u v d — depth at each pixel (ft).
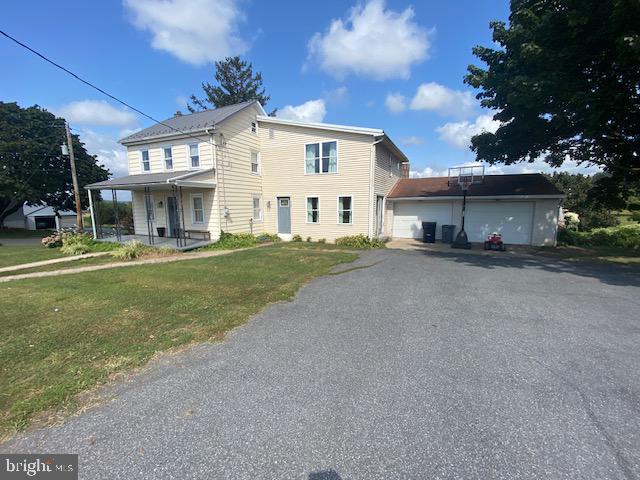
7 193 66.74
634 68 27.55
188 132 43.29
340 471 6.23
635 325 14.16
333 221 48.44
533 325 14.15
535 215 45.29
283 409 8.20
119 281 22.66
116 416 7.91
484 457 6.59
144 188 42.98
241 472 6.21
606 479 6.04
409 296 18.85
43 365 10.43
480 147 43.88
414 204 53.62
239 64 97.60
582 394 8.90
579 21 24.66
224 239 43.91
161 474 6.16
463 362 10.75
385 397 8.72
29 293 19.35
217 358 11.02
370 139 44.68
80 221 51.44
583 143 38.99
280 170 51.55
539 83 27.73
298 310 16.25
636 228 50.70
